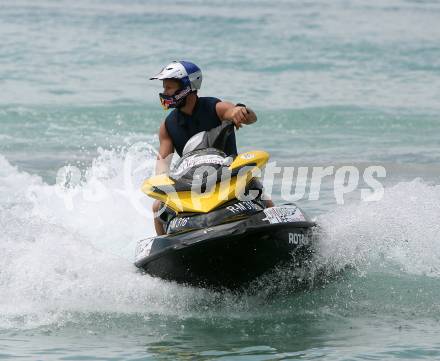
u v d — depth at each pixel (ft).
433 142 151.33
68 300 68.33
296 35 307.99
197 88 74.49
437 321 64.18
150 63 244.63
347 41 295.69
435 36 314.35
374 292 71.72
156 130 160.25
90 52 262.67
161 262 65.16
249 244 62.28
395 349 56.54
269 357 55.11
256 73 229.45
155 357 55.47
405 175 124.36
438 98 198.29
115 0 443.73
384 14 395.75
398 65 248.73
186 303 66.49
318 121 170.09
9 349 57.41
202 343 58.54
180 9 394.52
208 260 62.85
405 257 80.07
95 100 188.14
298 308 67.51
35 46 271.69
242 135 156.04
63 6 403.13
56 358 55.26
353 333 60.85
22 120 165.99
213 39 294.87
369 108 184.03
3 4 407.85
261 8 410.11
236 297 66.28
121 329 62.34
